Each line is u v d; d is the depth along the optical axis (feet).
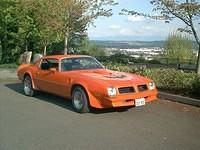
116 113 30.17
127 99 28.37
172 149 20.77
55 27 63.67
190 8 43.29
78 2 62.64
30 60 77.20
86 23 65.77
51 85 34.55
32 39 79.82
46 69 36.11
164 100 35.70
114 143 21.91
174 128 25.32
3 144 21.88
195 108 32.07
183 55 118.32
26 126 26.14
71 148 21.04
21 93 41.32
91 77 30.25
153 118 28.32
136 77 30.99
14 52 87.10
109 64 52.08
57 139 22.85
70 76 31.71
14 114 30.17
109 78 29.84
